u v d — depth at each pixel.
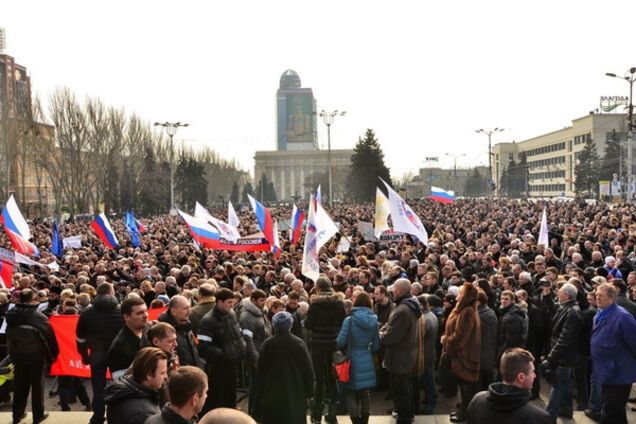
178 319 6.83
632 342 6.92
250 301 8.80
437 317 9.93
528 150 154.50
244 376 10.43
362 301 7.85
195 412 4.11
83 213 59.81
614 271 12.47
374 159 86.62
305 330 9.29
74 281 14.58
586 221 30.28
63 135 58.38
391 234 22.47
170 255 18.94
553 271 11.23
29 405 9.98
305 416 7.09
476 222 33.34
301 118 189.25
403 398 7.88
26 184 84.12
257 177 177.38
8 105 56.72
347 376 7.59
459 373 8.05
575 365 8.62
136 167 73.19
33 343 8.02
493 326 8.48
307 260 12.38
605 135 114.69
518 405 4.50
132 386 4.61
